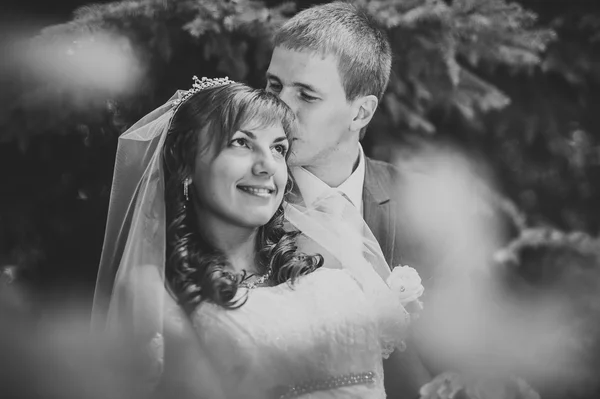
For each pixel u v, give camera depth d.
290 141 3.07
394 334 3.18
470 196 4.50
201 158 2.97
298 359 2.89
